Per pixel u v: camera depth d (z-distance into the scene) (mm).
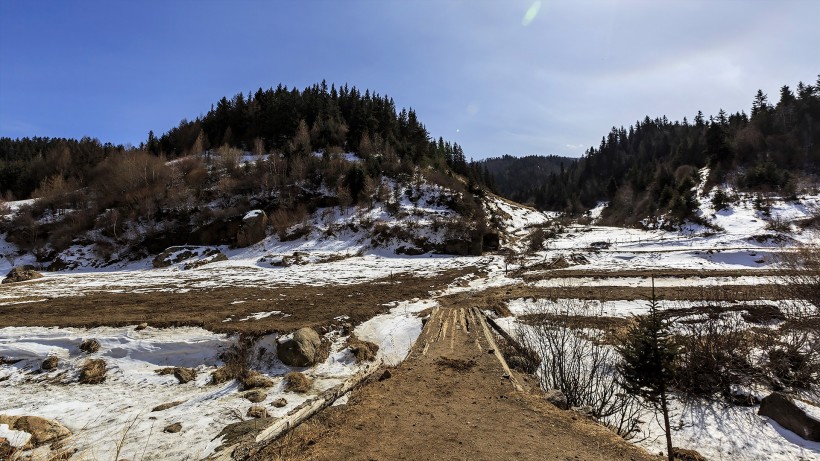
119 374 11164
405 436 5523
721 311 13922
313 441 5422
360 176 49438
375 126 75062
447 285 23078
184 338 12500
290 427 5852
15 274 28922
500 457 4898
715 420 7066
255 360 11781
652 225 54312
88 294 20797
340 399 7137
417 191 50562
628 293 18078
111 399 9445
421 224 41375
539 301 16906
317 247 38812
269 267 32344
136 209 43781
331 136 69250
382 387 7645
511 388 7430
